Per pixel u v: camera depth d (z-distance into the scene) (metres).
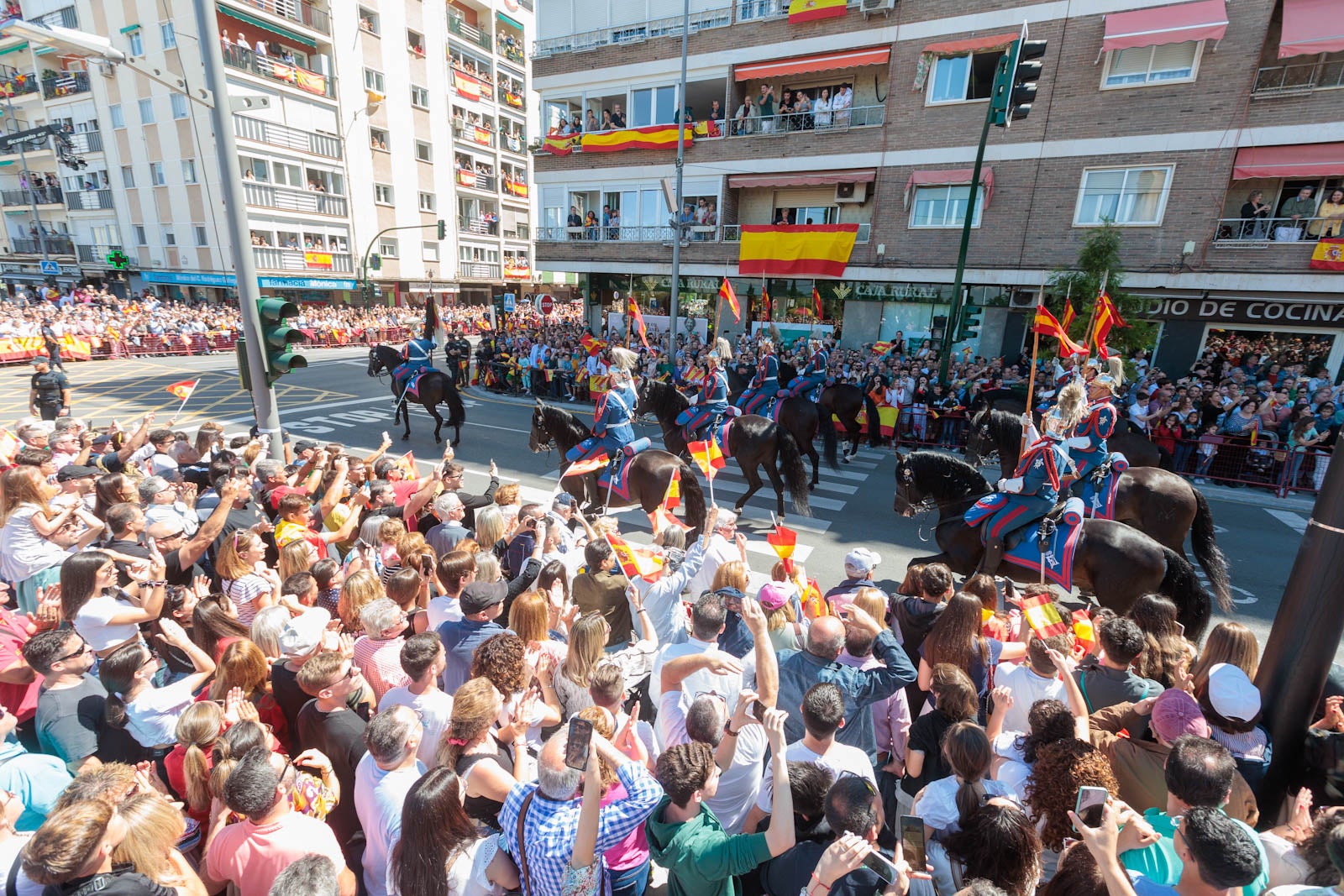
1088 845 2.28
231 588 4.74
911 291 20.27
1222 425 12.34
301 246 35.09
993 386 14.56
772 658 3.17
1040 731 3.07
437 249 43.00
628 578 5.12
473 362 26.36
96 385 20.42
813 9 19.70
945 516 7.02
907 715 3.87
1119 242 14.52
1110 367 6.89
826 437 11.46
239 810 2.53
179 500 6.57
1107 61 16.36
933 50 18.08
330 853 2.68
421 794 2.52
